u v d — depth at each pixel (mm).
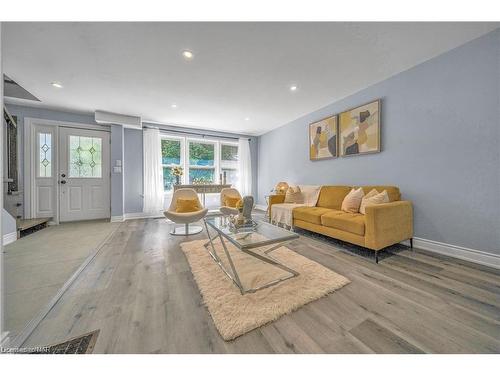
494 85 1880
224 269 1895
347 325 1181
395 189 2514
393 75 2639
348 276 1775
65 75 2602
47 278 1750
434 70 2266
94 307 1352
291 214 3264
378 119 2789
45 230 3436
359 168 3125
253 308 1315
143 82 2791
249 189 5848
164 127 4914
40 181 3781
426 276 1757
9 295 1488
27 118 3648
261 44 2021
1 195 948
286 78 2701
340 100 3391
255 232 1872
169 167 5090
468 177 2045
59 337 1091
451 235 2170
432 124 2295
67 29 1799
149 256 2279
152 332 1129
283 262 2053
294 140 4539
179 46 2047
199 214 3082
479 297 1438
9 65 2371
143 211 4652
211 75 2615
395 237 2203
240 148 5758
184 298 1465
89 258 2211
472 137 2012
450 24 1785
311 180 4082
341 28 1819
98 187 4297
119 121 4105
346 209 2756
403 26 1803
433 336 1093
